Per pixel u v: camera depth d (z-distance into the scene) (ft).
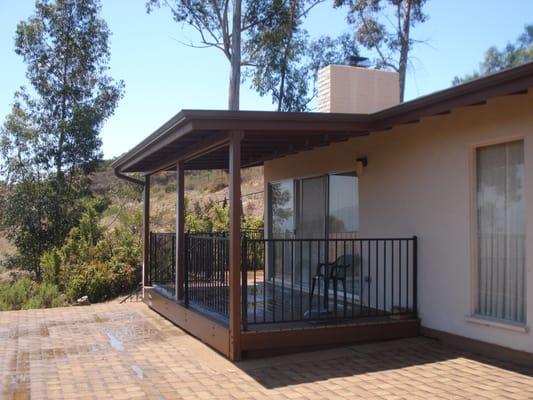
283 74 71.00
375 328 22.76
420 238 23.90
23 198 76.79
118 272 50.24
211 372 19.31
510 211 20.12
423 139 23.80
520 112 19.25
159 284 35.68
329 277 25.38
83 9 82.84
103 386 17.92
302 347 21.59
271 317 23.71
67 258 52.95
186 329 26.89
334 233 30.48
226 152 29.91
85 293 48.39
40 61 81.15
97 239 57.62
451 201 22.29
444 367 19.02
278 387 17.33
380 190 26.45
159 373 19.39
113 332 27.27
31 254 76.64
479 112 20.98
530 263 18.75
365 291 27.37
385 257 24.63
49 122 81.10
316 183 32.40
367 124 22.97
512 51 89.04
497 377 17.67
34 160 78.84
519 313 19.69
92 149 82.43
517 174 19.88
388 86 33.12
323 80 32.22
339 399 15.97
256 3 65.82
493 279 20.76
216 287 24.89
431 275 23.22
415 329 23.58
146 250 37.83
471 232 21.43
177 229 29.55
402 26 70.38
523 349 18.99
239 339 20.61
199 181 116.78
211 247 25.54
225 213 62.13
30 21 81.00
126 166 35.32
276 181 37.22
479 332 20.80
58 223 77.97
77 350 23.34
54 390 17.54
